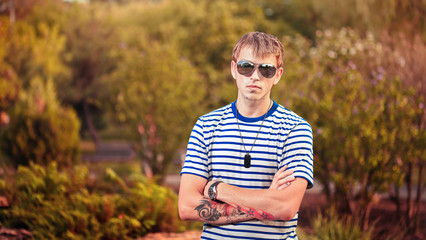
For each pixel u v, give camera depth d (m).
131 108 12.98
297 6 22.45
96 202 5.89
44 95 13.34
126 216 5.52
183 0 19.36
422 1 10.00
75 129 13.15
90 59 24.45
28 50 19.14
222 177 2.15
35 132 12.45
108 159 22.34
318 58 8.70
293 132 2.13
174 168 16.67
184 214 2.15
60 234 5.24
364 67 7.86
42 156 12.41
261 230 2.07
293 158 2.10
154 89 12.95
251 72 2.14
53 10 23.81
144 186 6.52
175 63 13.39
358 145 6.64
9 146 12.30
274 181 2.08
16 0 18.14
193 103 13.13
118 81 13.74
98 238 5.17
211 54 16.75
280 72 2.25
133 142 13.64
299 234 6.04
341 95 7.23
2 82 17.52
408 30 10.10
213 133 2.22
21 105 12.97
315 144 6.93
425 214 8.71
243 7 19.45
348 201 7.11
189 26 17.81
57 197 6.17
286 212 2.02
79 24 24.69
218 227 2.14
